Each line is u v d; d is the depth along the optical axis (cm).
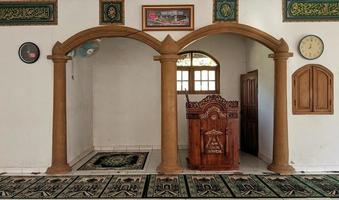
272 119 600
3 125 562
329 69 557
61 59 555
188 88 801
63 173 554
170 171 548
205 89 802
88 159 675
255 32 550
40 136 561
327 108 559
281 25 555
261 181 499
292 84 557
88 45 629
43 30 559
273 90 590
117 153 745
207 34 552
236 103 575
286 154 554
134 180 510
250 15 554
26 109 561
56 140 557
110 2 555
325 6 553
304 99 559
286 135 554
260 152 668
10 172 558
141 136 795
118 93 795
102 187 474
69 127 617
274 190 454
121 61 794
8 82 561
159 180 509
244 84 760
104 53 793
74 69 648
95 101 791
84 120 719
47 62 561
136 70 795
